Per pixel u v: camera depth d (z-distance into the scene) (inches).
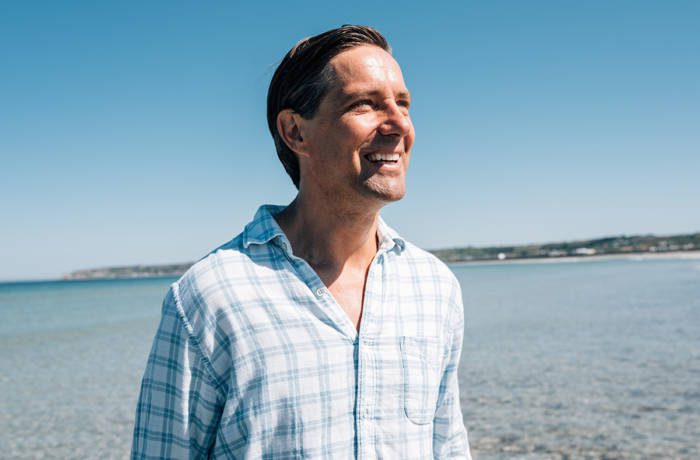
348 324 56.9
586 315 920.3
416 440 57.7
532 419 331.3
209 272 56.9
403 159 60.9
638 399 364.8
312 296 56.6
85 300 2396.7
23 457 318.3
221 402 55.6
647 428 303.6
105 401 453.4
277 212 68.2
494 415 343.9
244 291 55.7
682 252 6343.5
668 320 787.4
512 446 284.2
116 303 2044.8
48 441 348.5
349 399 55.1
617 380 425.1
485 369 502.3
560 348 598.2
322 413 53.9
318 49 59.7
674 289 1441.9
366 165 58.7
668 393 376.2
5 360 708.7
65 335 974.4
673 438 285.1
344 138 57.7
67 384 532.4
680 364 476.1
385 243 63.5
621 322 792.9
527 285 2069.4
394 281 63.0
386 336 58.9
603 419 323.9
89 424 385.7
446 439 71.1
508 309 1120.2
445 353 67.1
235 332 54.3
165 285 4547.2
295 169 66.9
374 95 58.5
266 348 54.1
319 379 54.4
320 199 61.6
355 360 56.2
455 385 70.6
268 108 66.7
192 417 55.6
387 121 58.6
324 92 59.0
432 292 65.1
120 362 652.1
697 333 648.4
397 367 58.2
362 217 61.1
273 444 53.5
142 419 56.8
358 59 58.8
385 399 56.6
